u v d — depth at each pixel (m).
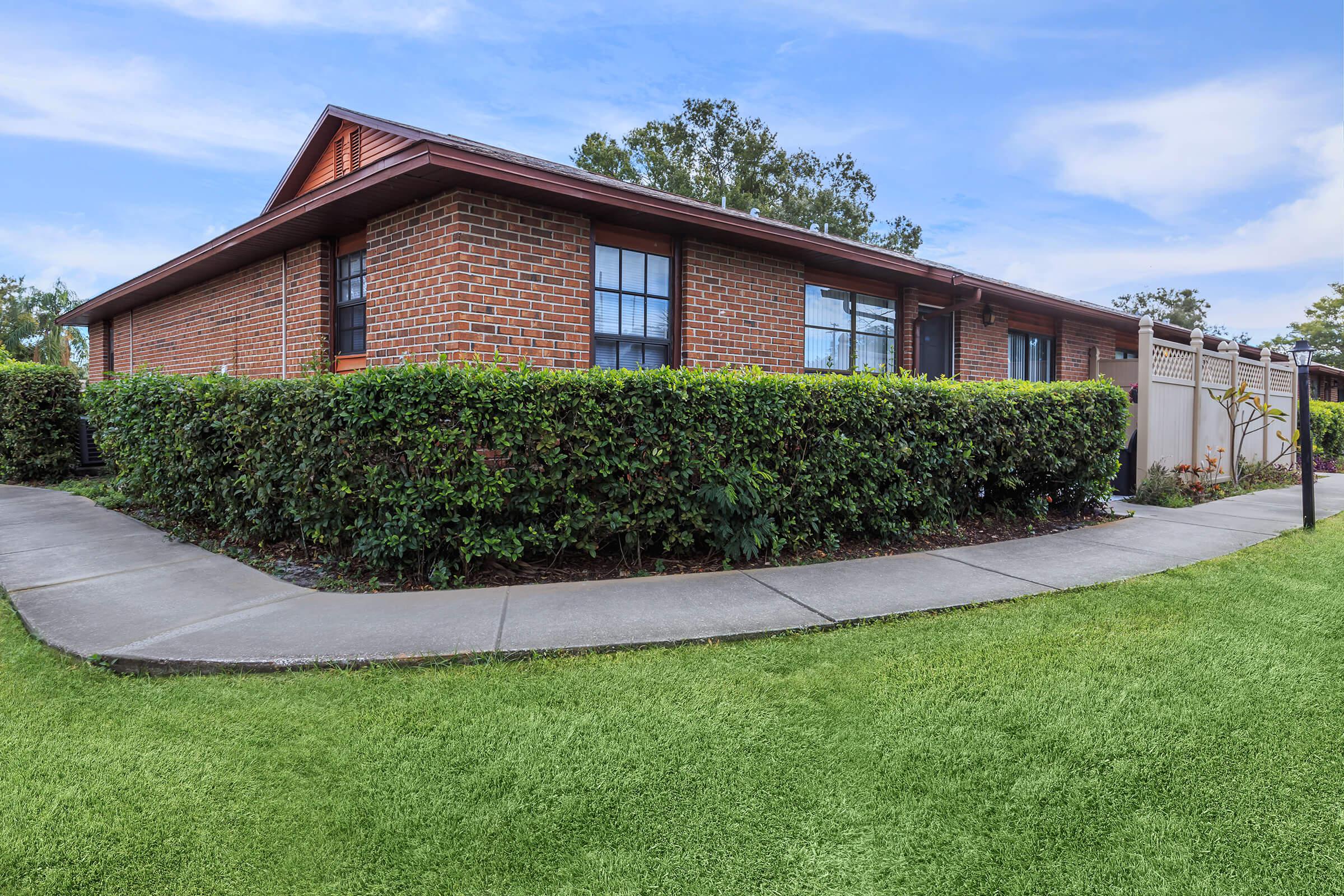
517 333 5.93
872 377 5.71
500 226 5.81
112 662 2.98
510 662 3.08
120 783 2.12
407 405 4.20
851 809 2.01
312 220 6.64
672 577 4.59
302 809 1.99
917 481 5.85
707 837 1.88
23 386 8.93
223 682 2.85
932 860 1.80
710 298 7.19
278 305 8.07
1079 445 6.94
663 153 32.31
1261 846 1.86
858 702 2.67
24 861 1.76
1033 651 3.20
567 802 2.03
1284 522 6.93
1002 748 2.34
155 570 4.64
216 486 5.38
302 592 4.14
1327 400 23.97
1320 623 3.61
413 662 3.03
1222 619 3.69
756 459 5.01
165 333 11.02
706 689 2.78
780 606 3.89
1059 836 1.90
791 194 33.31
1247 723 2.52
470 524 4.33
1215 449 10.20
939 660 3.09
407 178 5.34
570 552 5.03
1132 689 2.79
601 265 6.59
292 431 4.63
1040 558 5.23
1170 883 1.73
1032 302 10.25
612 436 4.56
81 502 7.30
